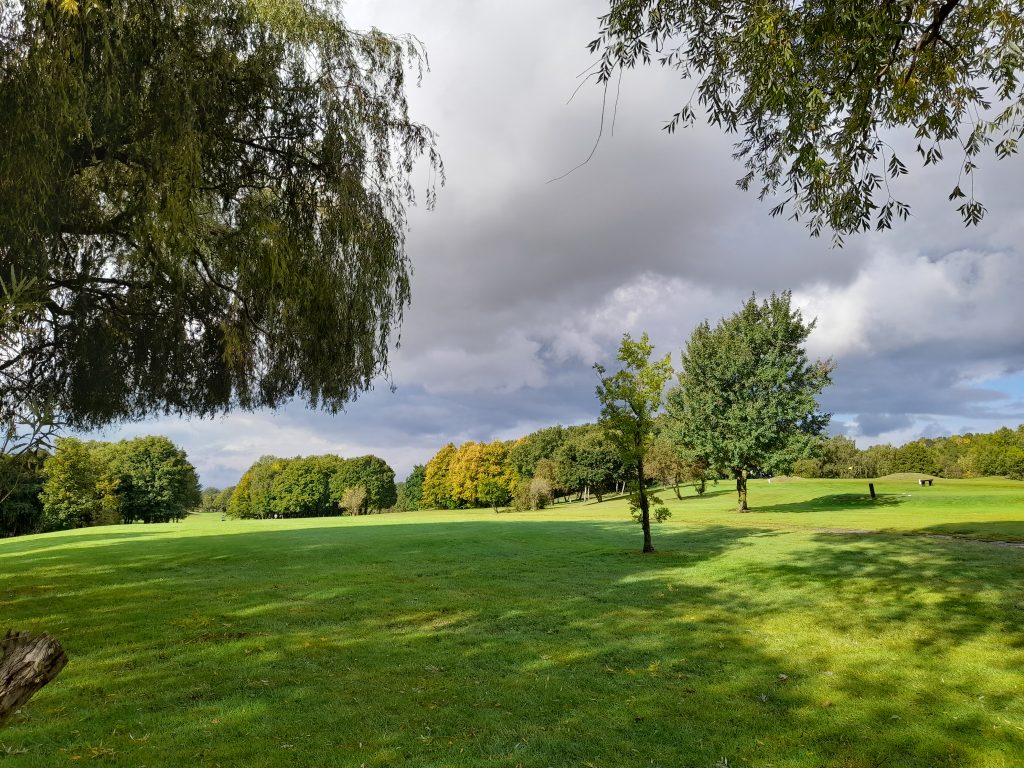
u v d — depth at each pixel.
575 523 36.22
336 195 10.42
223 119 9.41
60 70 7.22
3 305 2.63
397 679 7.00
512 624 9.89
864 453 102.06
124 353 11.48
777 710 5.98
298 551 22.72
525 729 5.51
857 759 4.88
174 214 8.37
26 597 13.20
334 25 10.26
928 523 26.23
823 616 10.15
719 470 41.22
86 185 9.32
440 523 40.22
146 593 13.47
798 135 6.44
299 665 7.59
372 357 11.27
